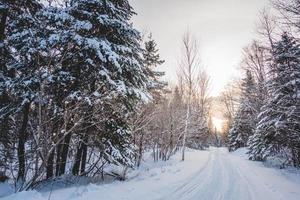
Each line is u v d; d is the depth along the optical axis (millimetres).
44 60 9477
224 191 10469
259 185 12461
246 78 36344
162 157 28000
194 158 29891
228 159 29531
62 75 10805
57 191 9055
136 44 14508
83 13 11766
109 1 12695
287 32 12781
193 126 37375
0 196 8562
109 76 11781
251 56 29609
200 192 9945
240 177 14930
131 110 13672
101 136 12805
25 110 10250
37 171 8586
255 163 24859
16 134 11148
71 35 10672
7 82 10141
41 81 9008
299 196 10156
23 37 10453
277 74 21109
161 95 28031
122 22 12656
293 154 22062
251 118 40062
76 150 13594
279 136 22156
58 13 11094
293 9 11594
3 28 11797
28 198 7215
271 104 21641
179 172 16062
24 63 10336
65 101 9969
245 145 50156
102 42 11438
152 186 10633
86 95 10141
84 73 12008
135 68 12867
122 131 12859
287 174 17062
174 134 30453
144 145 26625
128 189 9719
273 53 20922
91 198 8000
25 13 11438
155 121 25234
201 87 36969
